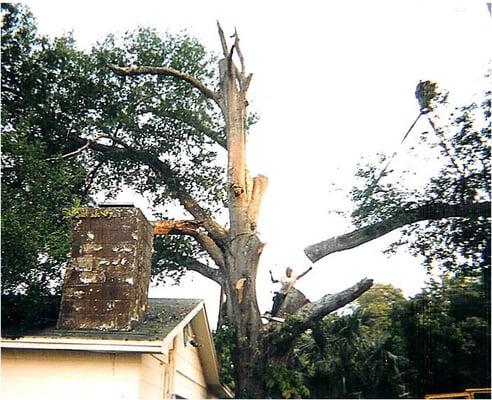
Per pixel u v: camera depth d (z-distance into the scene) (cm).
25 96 1405
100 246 792
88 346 657
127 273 771
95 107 1517
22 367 671
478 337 1279
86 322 745
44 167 1117
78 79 1475
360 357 1382
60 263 943
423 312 1364
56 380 662
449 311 1356
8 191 1024
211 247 1411
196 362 1020
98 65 1520
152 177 1556
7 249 899
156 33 1599
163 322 792
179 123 1562
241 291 1266
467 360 1269
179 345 859
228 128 1405
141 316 802
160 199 1544
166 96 1559
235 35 1416
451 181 1468
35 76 1412
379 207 1497
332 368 1379
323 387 1370
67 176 1139
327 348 1408
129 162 1548
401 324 1375
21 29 1410
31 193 1053
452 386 1258
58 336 682
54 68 1457
